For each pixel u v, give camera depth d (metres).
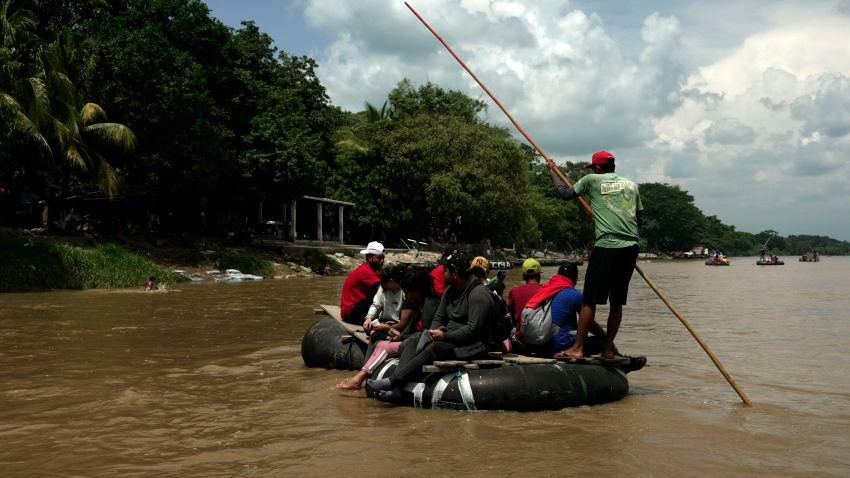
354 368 7.45
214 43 32.81
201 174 29.08
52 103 24.06
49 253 20.62
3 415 5.45
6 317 12.77
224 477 3.96
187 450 4.50
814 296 21.50
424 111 54.00
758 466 4.17
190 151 27.95
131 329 11.21
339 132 49.94
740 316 14.66
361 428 5.06
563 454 4.39
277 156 33.91
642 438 4.79
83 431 4.96
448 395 5.67
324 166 41.03
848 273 45.44
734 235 167.12
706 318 14.23
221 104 33.25
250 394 6.29
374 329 7.05
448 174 45.34
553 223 81.38
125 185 28.14
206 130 28.91
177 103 27.59
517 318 6.66
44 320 12.32
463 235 57.44
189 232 34.25
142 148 27.50
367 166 48.81
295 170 34.03
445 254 6.07
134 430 5.00
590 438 4.79
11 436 4.83
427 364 5.88
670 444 4.64
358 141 49.44
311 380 6.97
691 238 122.12
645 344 10.12
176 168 28.44
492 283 6.76
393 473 4.01
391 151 47.12
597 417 5.44
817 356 8.91
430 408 5.73
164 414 5.50
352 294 7.85
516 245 69.06
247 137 33.34
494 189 46.19
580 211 88.56
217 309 14.88
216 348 9.20
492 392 5.61
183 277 24.91
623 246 6.00
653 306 17.42
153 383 6.78
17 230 24.17
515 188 48.38
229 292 20.22
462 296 6.02
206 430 5.00
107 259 22.19
